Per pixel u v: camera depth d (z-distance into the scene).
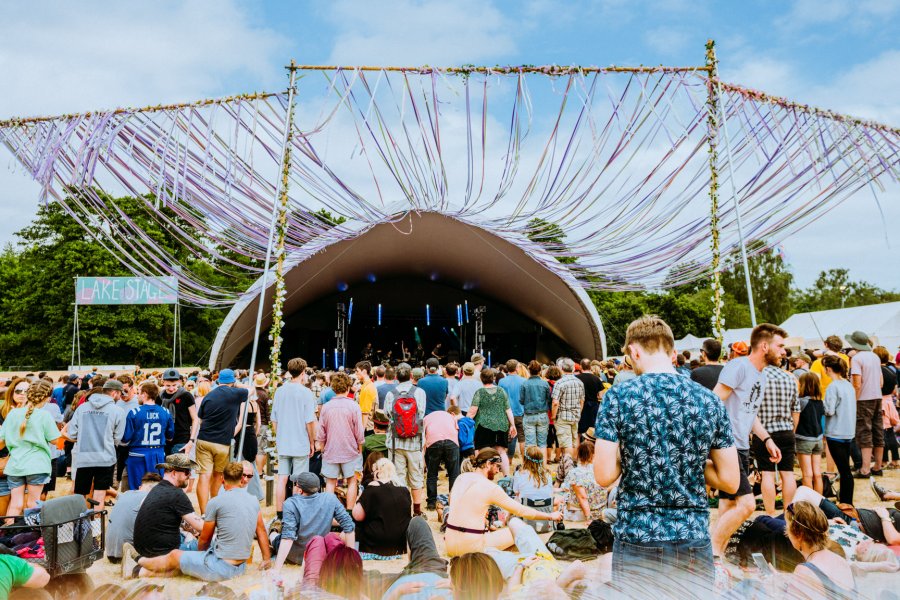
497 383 8.18
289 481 6.09
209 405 5.74
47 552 3.77
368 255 21.03
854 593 2.42
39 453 5.32
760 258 40.97
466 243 19.42
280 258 6.36
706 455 1.91
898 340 15.48
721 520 3.13
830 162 6.10
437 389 6.55
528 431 7.40
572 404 7.29
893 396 8.51
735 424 3.48
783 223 6.43
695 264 7.08
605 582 2.15
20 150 5.55
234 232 6.42
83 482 5.66
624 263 7.14
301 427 5.48
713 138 6.37
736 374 3.49
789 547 2.76
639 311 37.75
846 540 3.23
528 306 24.11
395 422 5.85
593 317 19.36
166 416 6.20
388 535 4.59
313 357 27.03
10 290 36.97
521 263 19.00
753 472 5.35
